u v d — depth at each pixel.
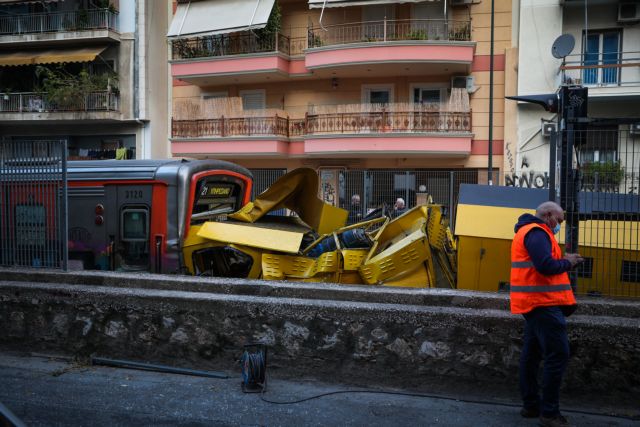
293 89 23.34
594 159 5.34
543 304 4.12
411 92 21.92
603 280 5.84
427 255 6.94
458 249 6.53
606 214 5.38
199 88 24.78
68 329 5.86
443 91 21.66
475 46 20.33
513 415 4.47
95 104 24.23
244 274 7.92
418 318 4.96
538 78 19.52
